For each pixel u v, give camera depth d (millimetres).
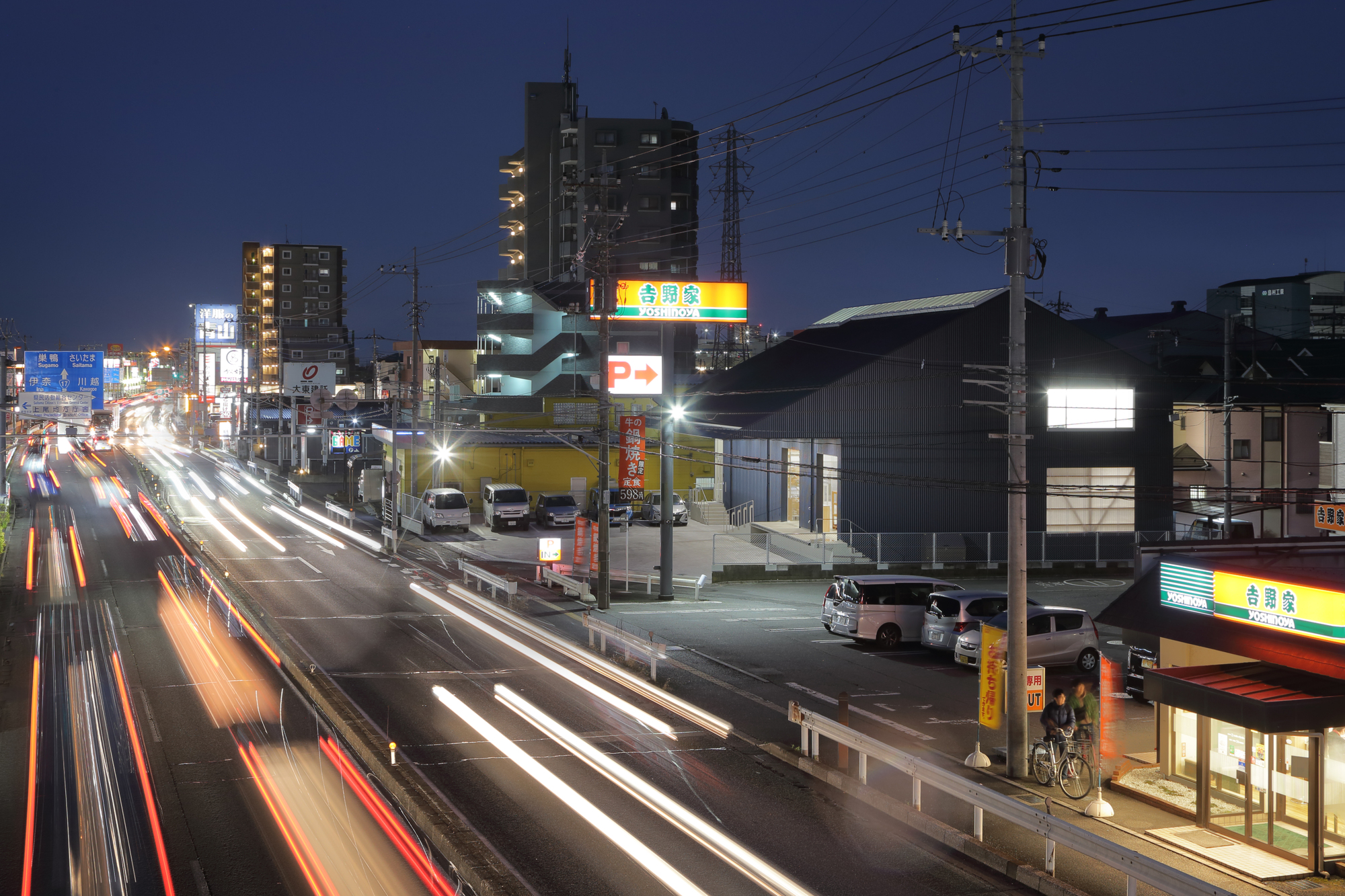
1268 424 49594
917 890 12070
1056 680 24094
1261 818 13281
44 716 19469
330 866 12539
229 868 12406
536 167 105938
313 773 16250
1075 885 11969
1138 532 43719
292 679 22766
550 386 74750
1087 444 43656
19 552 42875
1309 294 99188
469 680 22719
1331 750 12742
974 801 13266
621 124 98000
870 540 41156
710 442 59062
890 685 23109
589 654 25703
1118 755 17594
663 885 11961
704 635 28719
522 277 109625
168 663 24047
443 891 11820
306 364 86312
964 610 25141
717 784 16016
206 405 118812
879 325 50625
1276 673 14008
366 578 38375
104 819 14148
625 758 17297
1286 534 48875
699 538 48312
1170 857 12859
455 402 76312
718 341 82125
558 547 38188
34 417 57031
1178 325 63406
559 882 11969
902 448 43031
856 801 15422
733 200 74750
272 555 43625
